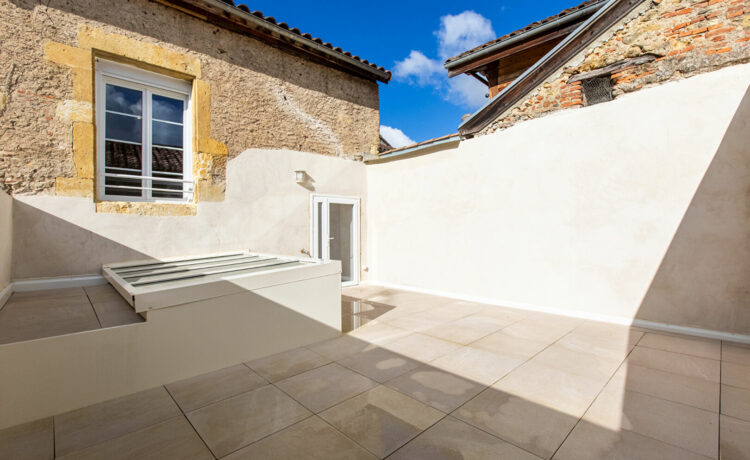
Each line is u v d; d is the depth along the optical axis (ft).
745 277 12.30
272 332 11.53
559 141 16.47
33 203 13.00
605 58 15.12
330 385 9.29
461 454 6.47
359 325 14.93
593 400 8.49
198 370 9.84
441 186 21.24
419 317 16.17
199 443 6.79
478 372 10.09
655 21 13.93
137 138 16.07
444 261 21.13
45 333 8.07
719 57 12.70
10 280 12.41
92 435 7.01
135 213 15.26
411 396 8.70
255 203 19.13
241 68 18.66
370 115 25.59
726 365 10.43
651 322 14.15
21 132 12.82
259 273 11.39
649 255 14.19
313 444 6.78
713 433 7.11
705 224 13.01
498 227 18.66
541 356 11.30
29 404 7.43
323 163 22.54
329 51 21.53
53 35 13.44
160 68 16.07
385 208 24.48
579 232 15.93
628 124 14.60
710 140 12.89
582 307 15.89
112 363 8.44
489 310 17.48
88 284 13.85
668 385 9.23
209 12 16.99
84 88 14.05
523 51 23.65
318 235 22.40
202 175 17.15
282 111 20.44
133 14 15.23
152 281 11.07
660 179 13.91
